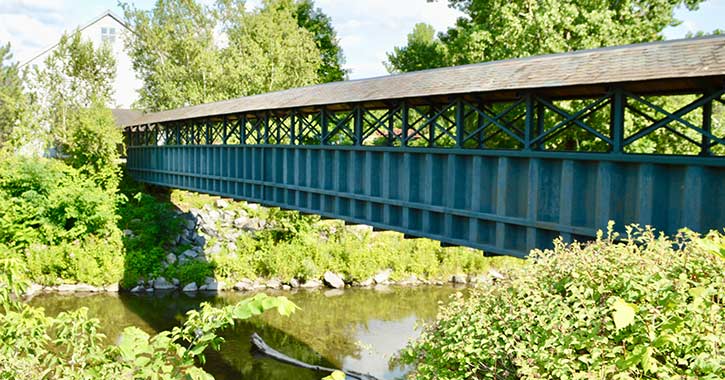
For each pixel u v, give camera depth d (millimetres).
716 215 8344
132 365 4820
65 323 5258
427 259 26844
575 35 22516
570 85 9625
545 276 6461
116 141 33906
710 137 8297
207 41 46062
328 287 25328
